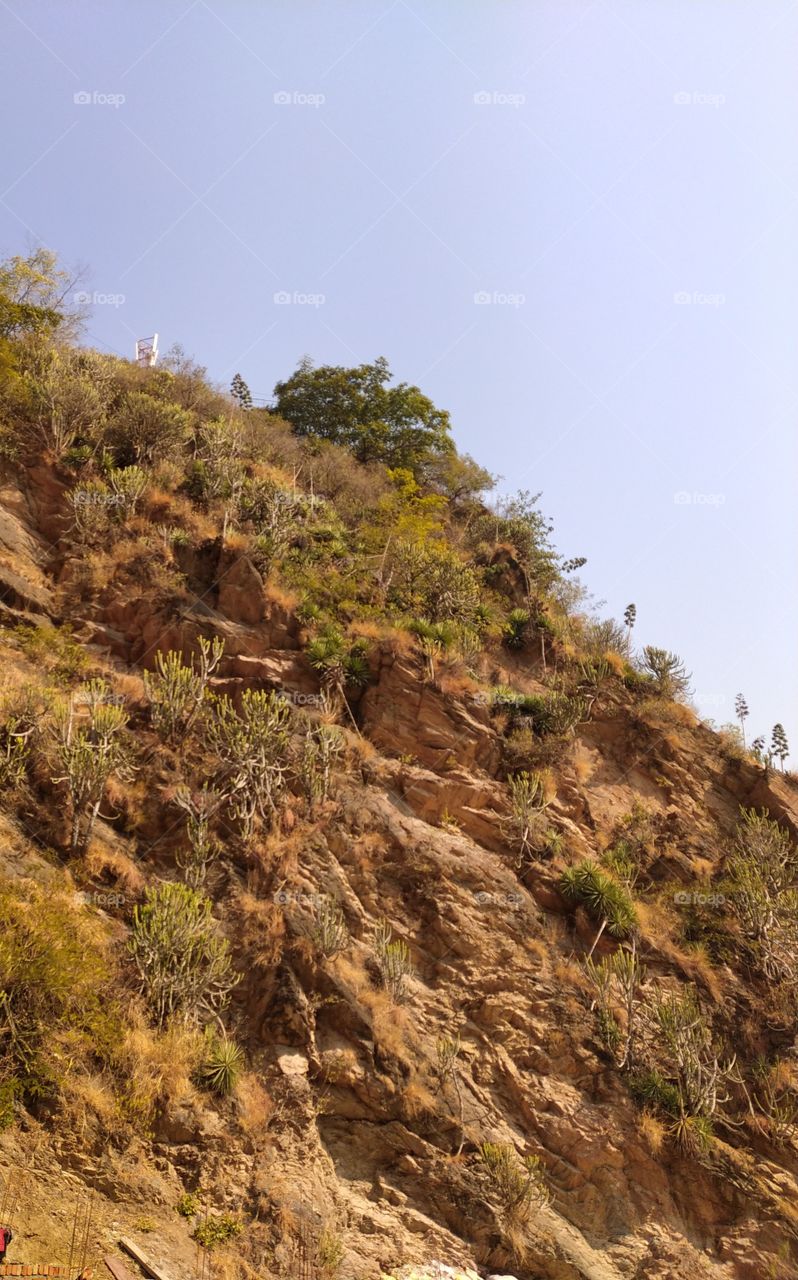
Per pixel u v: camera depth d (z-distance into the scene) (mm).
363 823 15070
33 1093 9867
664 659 22141
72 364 22891
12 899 11312
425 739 16906
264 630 17422
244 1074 11625
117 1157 10023
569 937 15180
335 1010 12602
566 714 18781
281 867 13742
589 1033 13820
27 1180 9219
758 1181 13023
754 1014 15391
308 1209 10734
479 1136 12320
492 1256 11328
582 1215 12195
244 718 15938
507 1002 13836
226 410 26297
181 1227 9852
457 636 19203
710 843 18781
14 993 10320
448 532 26188
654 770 19750
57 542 17750
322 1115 11883
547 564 26047
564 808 17516
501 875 15406
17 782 12992
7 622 15781
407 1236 11141
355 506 24609
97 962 11359
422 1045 12945
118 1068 10648
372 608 19547
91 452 19375
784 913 16781
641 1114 13055
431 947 14203
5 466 18359
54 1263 8625
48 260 25375
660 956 15578
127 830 13586
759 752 21719
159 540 18125
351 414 32344
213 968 11906
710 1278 11883
